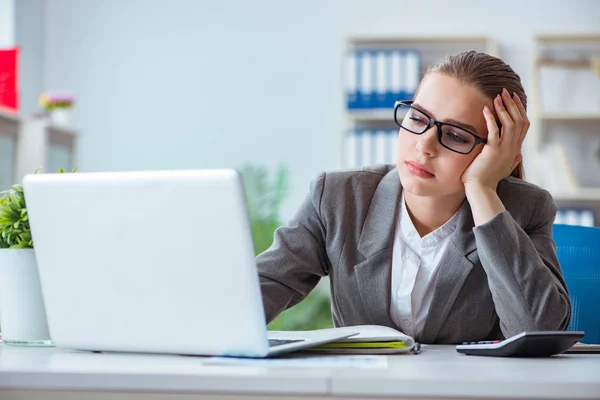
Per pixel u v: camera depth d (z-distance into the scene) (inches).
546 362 42.9
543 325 52.9
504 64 59.6
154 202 39.1
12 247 48.4
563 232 71.6
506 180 62.5
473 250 58.4
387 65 173.8
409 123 57.1
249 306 39.0
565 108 172.9
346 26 188.9
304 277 62.9
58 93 169.9
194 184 38.3
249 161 190.1
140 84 192.7
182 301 40.1
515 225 54.6
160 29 192.7
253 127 190.2
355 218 61.9
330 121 188.7
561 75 173.9
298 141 189.2
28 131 155.9
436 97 56.3
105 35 193.9
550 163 171.5
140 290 40.7
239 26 191.2
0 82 155.6
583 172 178.9
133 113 192.5
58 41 194.2
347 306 61.5
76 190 40.7
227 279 39.0
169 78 192.4
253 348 39.7
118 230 40.3
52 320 43.3
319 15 189.5
